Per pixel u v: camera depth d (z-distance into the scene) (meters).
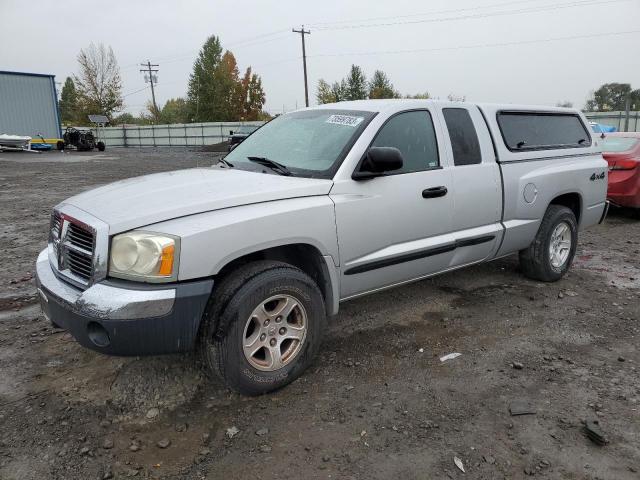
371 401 3.27
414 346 4.05
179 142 54.06
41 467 2.65
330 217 3.52
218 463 2.70
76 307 2.87
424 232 4.18
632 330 4.39
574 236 5.70
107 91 57.56
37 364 3.71
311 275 3.74
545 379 3.55
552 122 5.64
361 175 3.71
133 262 2.85
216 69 65.31
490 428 2.99
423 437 2.90
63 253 3.23
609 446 2.83
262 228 3.18
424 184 4.12
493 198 4.71
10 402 3.23
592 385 3.46
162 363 3.67
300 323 3.44
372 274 3.89
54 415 3.09
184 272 2.89
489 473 2.62
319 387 3.44
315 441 2.87
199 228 2.95
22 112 35.50
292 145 4.14
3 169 20.94
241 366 3.13
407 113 4.20
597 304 4.99
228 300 3.07
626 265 6.41
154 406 3.19
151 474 2.62
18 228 8.52
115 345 2.81
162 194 3.27
